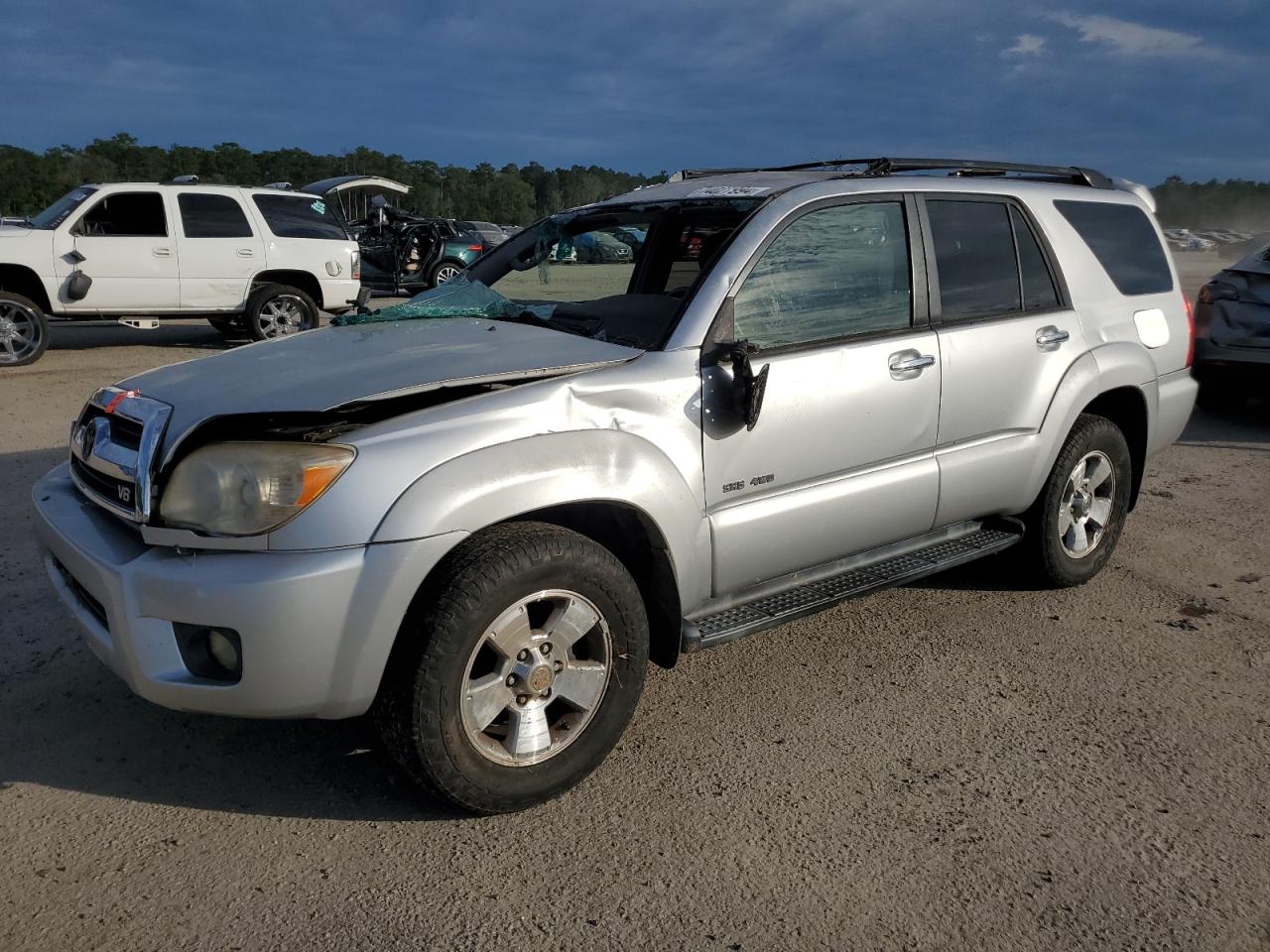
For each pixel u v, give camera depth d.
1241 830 2.94
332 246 12.48
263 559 2.63
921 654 4.10
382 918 2.54
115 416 3.07
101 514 3.05
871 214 3.83
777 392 3.42
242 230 11.87
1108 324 4.66
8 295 10.61
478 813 2.96
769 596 3.63
